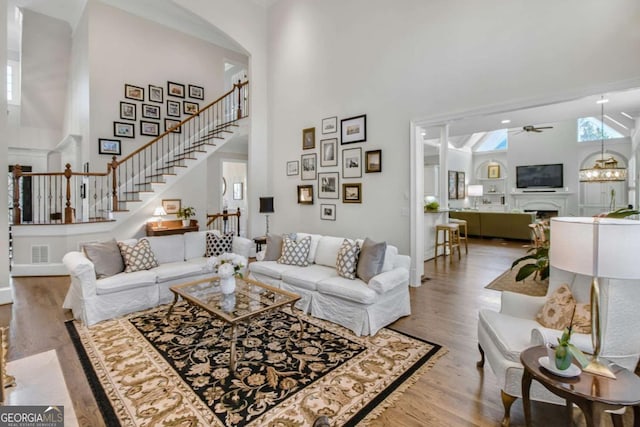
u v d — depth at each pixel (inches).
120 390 85.7
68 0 251.8
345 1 204.2
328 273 144.9
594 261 59.1
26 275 199.0
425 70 170.7
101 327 126.0
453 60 161.0
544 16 136.3
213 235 186.9
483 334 89.4
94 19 243.6
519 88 142.9
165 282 152.2
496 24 148.2
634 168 342.6
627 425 73.0
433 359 101.8
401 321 132.1
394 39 182.2
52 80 298.5
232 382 89.4
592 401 54.3
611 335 68.2
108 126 251.6
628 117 326.3
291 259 160.1
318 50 220.7
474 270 216.1
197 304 111.1
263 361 100.7
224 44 321.7
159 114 280.4
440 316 137.3
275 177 253.9
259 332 121.4
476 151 522.6
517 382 70.9
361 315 119.3
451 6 161.0
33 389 65.5
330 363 99.5
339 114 209.6
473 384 88.7
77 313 132.8
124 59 259.4
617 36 121.3
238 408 78.5
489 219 359.9
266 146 258.4
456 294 166.1
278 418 75.2
